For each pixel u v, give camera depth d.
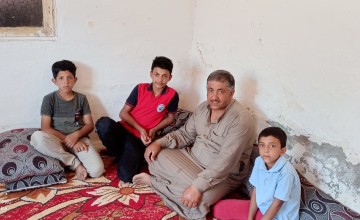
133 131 2.59
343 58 1.73
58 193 2.21
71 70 2.41
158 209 2.12
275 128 1.76
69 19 2.46
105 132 2.45
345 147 1.79
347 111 1.75
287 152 2.16
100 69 2.67
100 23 2.55
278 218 1.83
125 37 2.66
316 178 1.98
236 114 2.09
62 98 2.48
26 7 2.36
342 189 1.84
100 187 2.32
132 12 2.62
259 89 2.31
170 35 2.82
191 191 1.97
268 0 2.14
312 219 1.85
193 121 2.35
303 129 2.02
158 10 2.70
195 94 3.00
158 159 2.28
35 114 2.60
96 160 2.43
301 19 1.93
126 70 2.76
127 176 2.38
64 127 2.52
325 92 1.85
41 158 2.28
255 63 2.31
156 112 2.59
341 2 1.71
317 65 1.87
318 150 1.94
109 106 2.81
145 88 2.61
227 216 2.04
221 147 2.09
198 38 2.85
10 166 2.19
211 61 2.75
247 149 2.21
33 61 2.46
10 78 2.44
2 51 2.35
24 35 2.38
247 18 2.32
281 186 1.73
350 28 1.68
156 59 2.47
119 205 2.13
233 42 2.48
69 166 2.44
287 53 2.05
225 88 2.03
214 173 1.99
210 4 2.66
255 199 1.91
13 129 2.56
